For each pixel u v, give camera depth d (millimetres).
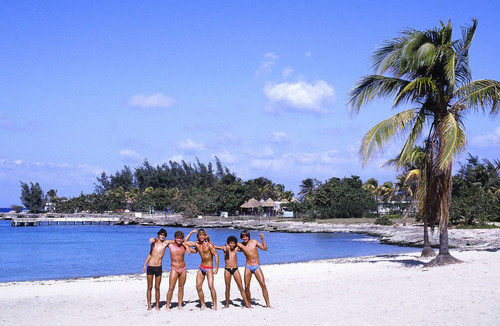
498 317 9008
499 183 65188
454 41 17609
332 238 57938
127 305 12906
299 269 21469
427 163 18797
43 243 56219
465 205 53219
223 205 112688
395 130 17531
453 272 15547
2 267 31266
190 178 164125
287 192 135125
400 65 18297
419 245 42750
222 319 10062
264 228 79125
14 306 13531
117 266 31453
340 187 91188
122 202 149750
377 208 84438
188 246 11602
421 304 10562
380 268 20094
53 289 17156
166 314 10898
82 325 10094
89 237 69562
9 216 155375
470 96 17141
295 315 10156
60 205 150250
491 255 22406
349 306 10852
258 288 15109
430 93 18156
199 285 11352
